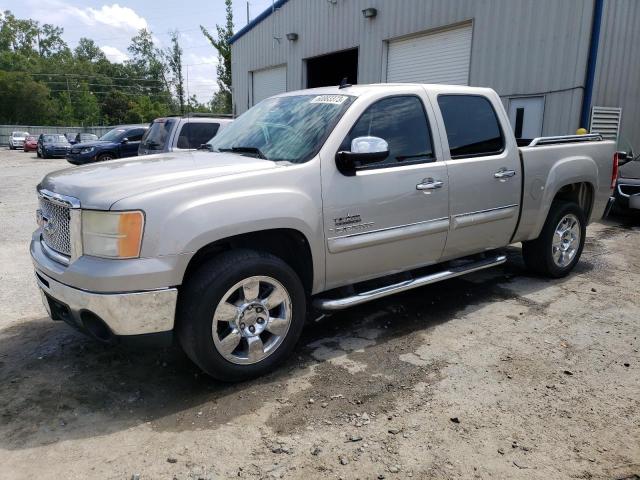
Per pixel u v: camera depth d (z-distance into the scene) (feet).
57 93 294.46
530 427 9.78
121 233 9.71
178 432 9.70
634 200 29.01
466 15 40.34
